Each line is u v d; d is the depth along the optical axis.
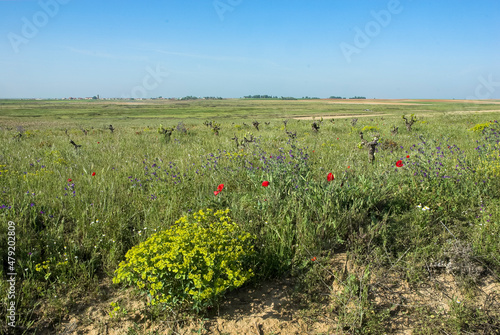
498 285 3.13
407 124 16.12
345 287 3.06
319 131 17.44
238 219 4.26
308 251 3.62
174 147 11.46
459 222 4.20
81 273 3.38
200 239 3.09
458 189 5.08
